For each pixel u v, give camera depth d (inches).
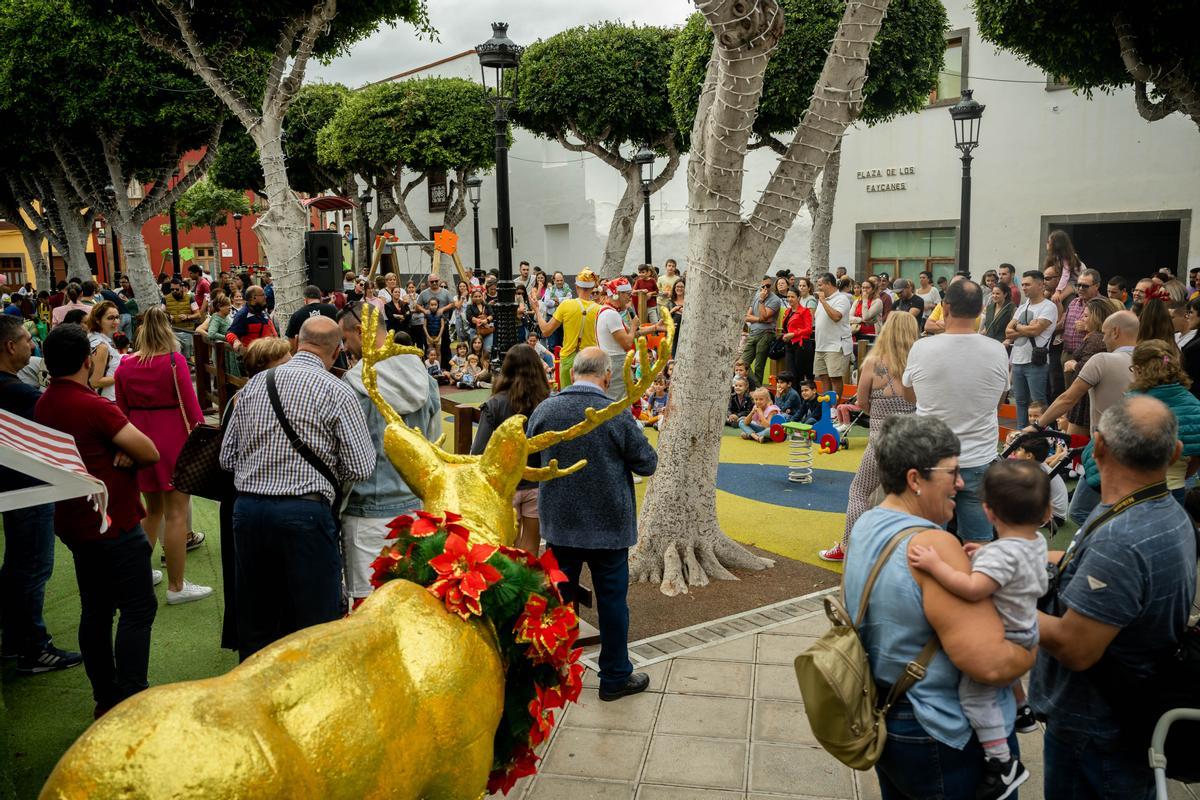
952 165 786.2
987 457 202.7
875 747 96.4
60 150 852.6
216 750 70.2
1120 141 699.4
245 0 434.0
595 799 145.6
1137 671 106.6
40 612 199.9
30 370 344.8
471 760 92.9
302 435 158.4
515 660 105.7
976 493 202.8
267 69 725.9
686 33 697.0
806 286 561.6
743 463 401.4
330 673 80.7
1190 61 478.6
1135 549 102.7
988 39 551.2
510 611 103.3
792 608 225.6
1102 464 110.7
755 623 216.1
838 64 219.9
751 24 201.6
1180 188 674.8
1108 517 107.8
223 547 187.8
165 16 470.0
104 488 127.5
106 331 341.4
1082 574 105.0
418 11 487.5
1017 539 97.9
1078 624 104.0
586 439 174.7
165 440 229.5
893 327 236.8
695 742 162.6
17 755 165.3
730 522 309.7
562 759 157.5
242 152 1216.8
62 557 276.1
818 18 622.5
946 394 201.0
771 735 164.7
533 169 1282.0
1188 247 676.1
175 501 233.3
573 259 1246.3
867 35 217.8
